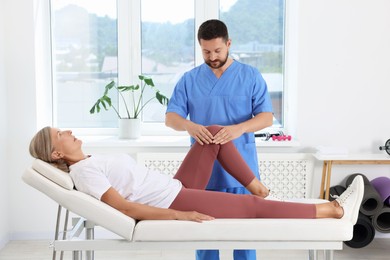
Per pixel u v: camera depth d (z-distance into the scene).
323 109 4.04
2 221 3.91
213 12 4.24
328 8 3.98
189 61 4.33
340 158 3.75
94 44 4.31
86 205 2.32
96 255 3.77
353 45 4.01
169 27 4.30
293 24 4.15
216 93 2.88
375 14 3.99
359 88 4.04
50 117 4.27
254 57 4.31
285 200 2.77
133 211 2.38
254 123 2.79
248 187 2.72
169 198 2.54
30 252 3.79
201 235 2.30
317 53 4.01
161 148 4.06
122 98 4.30
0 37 3.87
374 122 4.05
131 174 2.52
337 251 3.80
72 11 4.28
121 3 4.25
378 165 4.06
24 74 3.99
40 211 4.07
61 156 2.51
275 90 4.32
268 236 2.30
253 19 4.28
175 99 2.94
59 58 4.31
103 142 4.02
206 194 2.55
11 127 4.01
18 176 4.04
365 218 3.73
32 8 3.96
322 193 3.86
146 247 2.33
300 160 3.98
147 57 4.32
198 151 2.74
